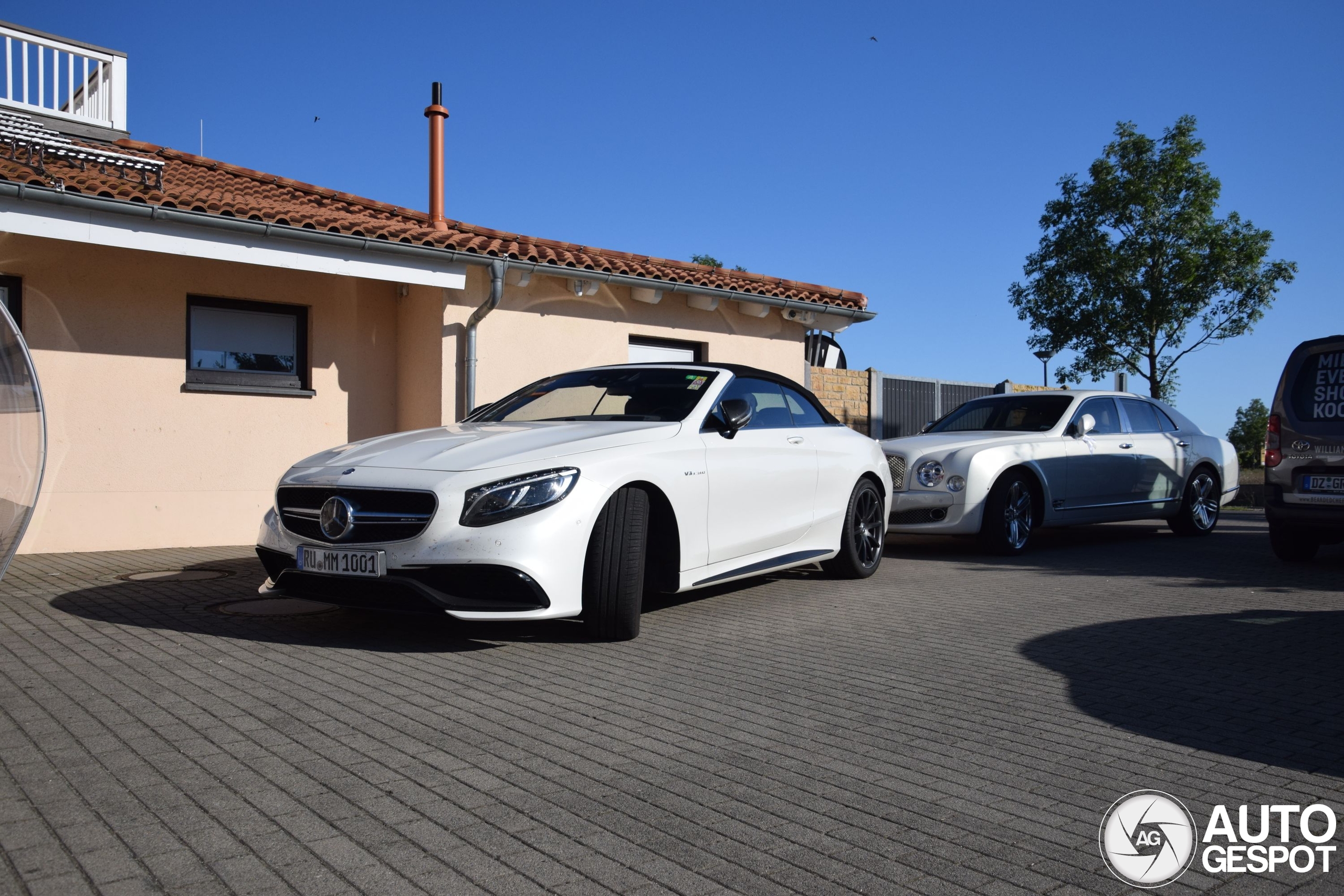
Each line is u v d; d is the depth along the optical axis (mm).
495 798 2912
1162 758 3340
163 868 2414
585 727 3611
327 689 4066
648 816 2799
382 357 10234
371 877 2391
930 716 3805
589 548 4879
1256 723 3736
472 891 2330
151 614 5609
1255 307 21859
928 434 9969
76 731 3467
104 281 8500
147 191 7660
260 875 2389
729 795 2973
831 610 5988
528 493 4621
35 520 8203
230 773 3080
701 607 6113
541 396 6406
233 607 5832
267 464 9422
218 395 9117
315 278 9711
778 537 6156
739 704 3943
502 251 9469
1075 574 7555
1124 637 5219
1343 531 7723
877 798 2961
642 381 6250
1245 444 41781
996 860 2549
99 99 11477
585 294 10570
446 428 5863
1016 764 3275
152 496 8766
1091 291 22766
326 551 4723
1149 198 21922
